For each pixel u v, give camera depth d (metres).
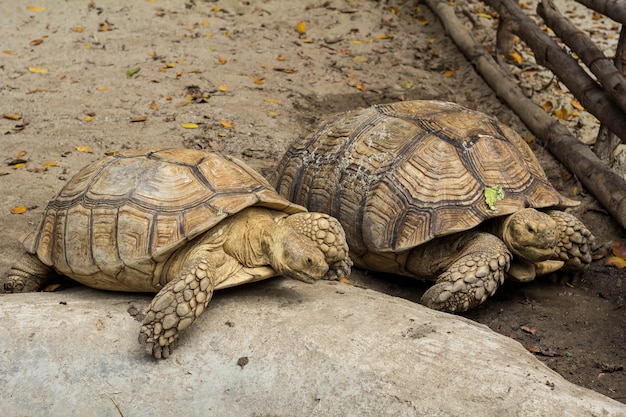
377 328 2.67
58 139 5.30
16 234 4.02
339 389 2.46
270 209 3.10
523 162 3.85
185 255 2.87
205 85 6.32
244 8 8.20
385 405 2.36
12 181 4.66
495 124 4.04
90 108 5.82
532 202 3.71
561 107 6.18
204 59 6.88
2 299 2.98
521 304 3.81
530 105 5.85
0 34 7.18
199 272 2.67
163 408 2.60
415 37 7.71
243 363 2.63
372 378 2.44
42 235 3.18
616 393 3.04
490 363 2.44
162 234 2.83
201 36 7.42
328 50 7.34
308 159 4.10
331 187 3.88
